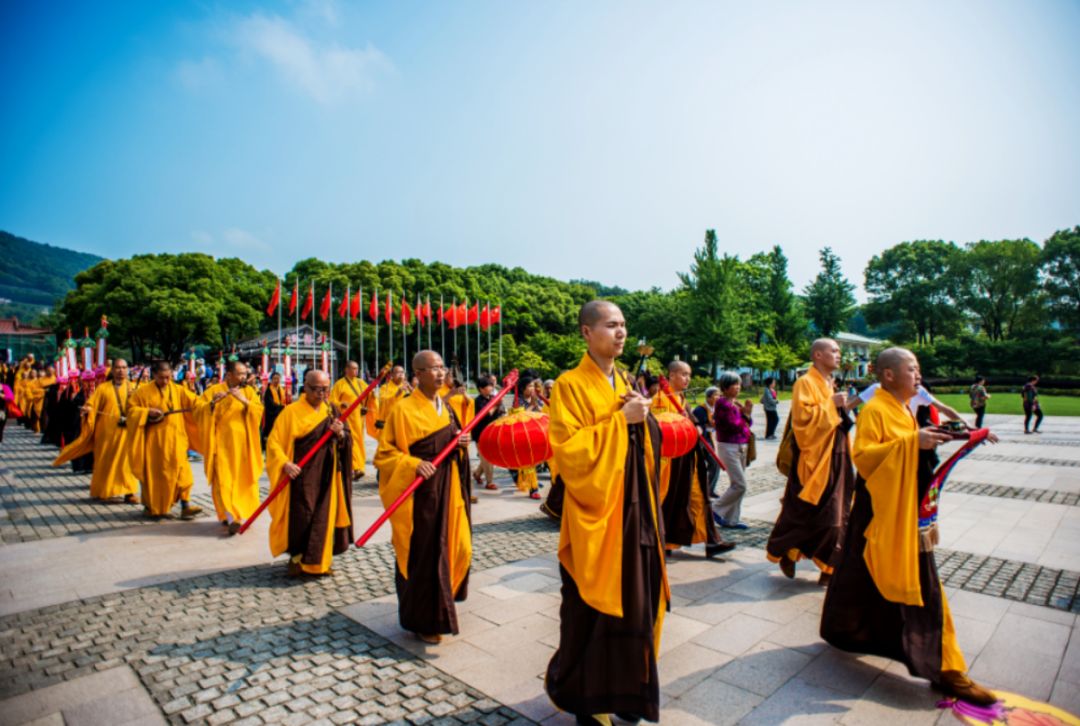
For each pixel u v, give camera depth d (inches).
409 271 2404.0
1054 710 140.0
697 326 1919.3
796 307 2297.0
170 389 334.6
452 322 1764.3
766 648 172.1
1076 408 1149.7
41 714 140.8
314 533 227.0
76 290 1911.9
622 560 121.6
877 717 136.9
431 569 171.8
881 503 144.2
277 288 1352.1
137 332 1827.0
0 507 355.9
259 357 1793.8
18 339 2447.1
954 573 232.5
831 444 213.8
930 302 2474.2
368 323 2171.5
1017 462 506.6
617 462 121.0
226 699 146.9
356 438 450.3
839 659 165.3
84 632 184.7
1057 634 180.2
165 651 172.1
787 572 228.5
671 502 249.4
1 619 194.7
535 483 386.0
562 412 130.1
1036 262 2036.2
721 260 1921.8
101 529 306.0
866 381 1064.8
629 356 1956.2
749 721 135.5
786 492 224.4
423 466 171.3
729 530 302.7
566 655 125.5
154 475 324.8
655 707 121.7
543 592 217.9
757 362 1893.5
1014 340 1934.1
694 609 201.2
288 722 137.1
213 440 309.3
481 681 154.6
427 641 177.0
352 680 155.6
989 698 141.2
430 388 187.9
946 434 138.0
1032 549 263.1
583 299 2940.5
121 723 137.4
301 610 201.6
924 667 141.8
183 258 1924.2
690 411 296.4
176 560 255.4
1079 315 1957.4
